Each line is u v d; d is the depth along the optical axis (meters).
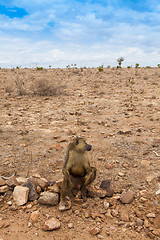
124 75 28.14
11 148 6.98
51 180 5.17
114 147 7.19
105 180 4.90
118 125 9.68
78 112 11.57
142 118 10.74
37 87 17.22
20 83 18.22
